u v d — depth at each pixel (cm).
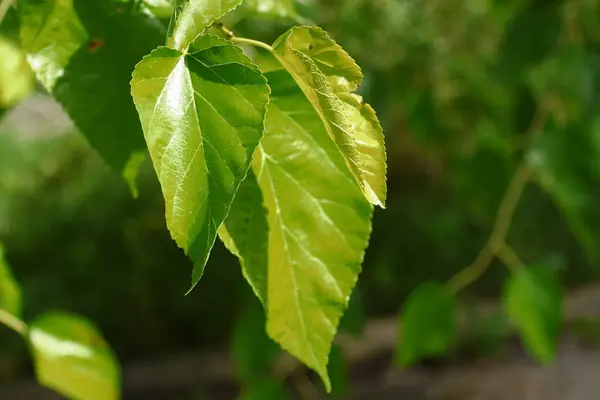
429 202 348
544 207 296
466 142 170
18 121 397
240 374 116
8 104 86
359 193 65
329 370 113
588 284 334
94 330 86
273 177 65
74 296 324
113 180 343
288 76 65
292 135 65
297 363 127
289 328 66
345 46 162
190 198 57
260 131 58
